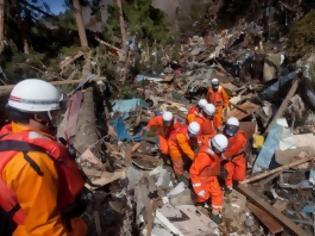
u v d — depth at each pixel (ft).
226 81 46.57
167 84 45.93
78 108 25.14
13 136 7.36
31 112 7.57
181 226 18.83
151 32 65.10
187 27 94.89
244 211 20.59
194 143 22.20
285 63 40.70
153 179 22.38
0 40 43.62
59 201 7.86
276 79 37.22
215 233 18.69
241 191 21.85
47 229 7.09
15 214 7.13
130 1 66.44
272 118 30.63
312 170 23.39
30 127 7.69
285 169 24.16
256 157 26.45
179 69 52.54
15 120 7.64
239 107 35.12
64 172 7.69
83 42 54.13
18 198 6.99
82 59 47.67
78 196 8.37
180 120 34.71
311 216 20.11
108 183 20.84
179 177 22.99
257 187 22.74
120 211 17.74
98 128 28.30
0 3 44.47
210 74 47.70
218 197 19.44
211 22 89.20
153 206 19.97
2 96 9.44
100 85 33.76
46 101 7.70
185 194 21.42
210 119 25.61
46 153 7.36
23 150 7.09
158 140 26.94
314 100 29.96
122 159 26.07
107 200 18.24
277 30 59.98
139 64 48.73
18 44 50.39
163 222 18.93
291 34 43.06
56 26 56.65
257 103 36.27
